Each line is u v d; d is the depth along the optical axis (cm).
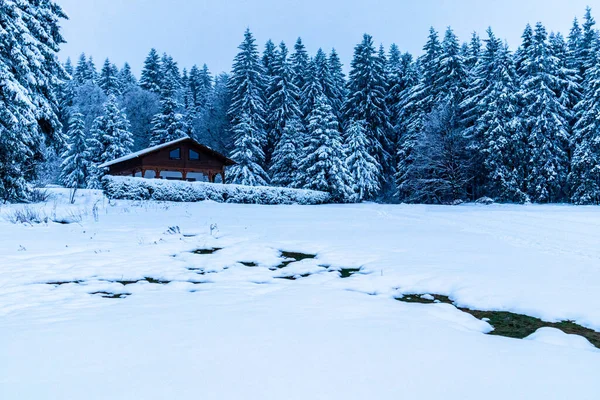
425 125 3738
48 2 2070
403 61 5469
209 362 261
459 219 1627
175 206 2134
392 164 4731
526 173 3522
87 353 280
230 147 5125
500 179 3397
